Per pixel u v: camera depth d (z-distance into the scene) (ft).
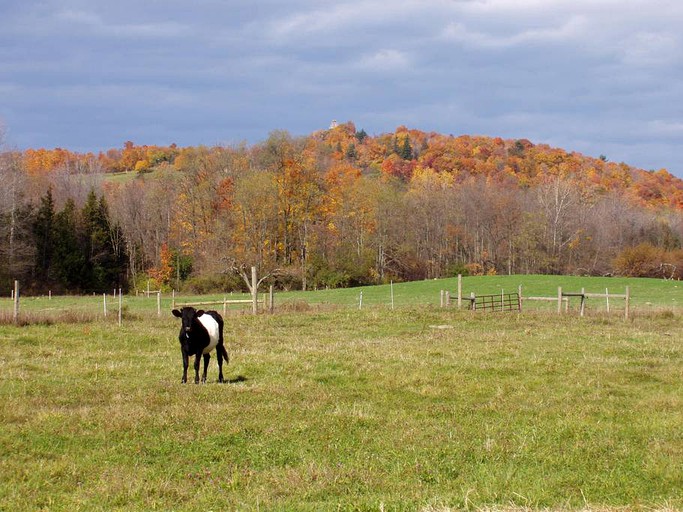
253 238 236.02
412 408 47.01
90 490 29.50
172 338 79.87
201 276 234.79
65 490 29.89
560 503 27.58
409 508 26.63
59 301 183.83
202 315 53.88
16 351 68.49
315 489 29.43
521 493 28.55
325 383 55.77
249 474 31.68
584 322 105.50
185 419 41.19
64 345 74.13
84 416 41.42
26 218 235.81
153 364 62.44
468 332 92.22
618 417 44.37
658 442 37.14
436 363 64.85
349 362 64.69
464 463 33.76
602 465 33.19
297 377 57.57
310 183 249.34
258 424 40.45
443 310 118.32
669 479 30.86
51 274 241.35
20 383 52.39
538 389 54.24
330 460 34.19
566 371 61.82
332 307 128.16
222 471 32.32
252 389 50.90
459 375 58.70
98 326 89.40
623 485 30.17
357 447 36.58
